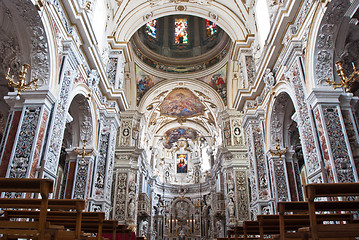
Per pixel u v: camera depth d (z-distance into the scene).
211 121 27.80
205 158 32.69
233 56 15.56
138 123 22.33
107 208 12.16
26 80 7.69
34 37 7.59
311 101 7.75
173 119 30.11
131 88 22.58
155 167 31.64
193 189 31.91
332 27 7.66
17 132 7.10
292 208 4.91
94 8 11.30
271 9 10.69
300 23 8.77
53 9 7.88
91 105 11.23
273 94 10.93
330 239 4.52
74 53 8.80
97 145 12.01
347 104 7.61
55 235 4.09
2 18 7.73
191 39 25.03
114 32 14.73
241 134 20.64
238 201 18.66
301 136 8.38
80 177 11.08
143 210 22.91
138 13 15.72
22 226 4.30
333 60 7.96
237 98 13.89
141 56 22.89
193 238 29.52
